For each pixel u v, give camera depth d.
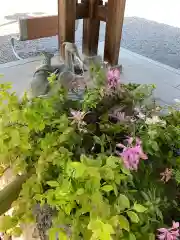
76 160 0.51
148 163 0.56
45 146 0.53
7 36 2.60
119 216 0.43
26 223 0.55
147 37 2.91
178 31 3.10
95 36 2.16
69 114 0.61
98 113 0.61
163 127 0.60
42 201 0.47
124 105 0.63
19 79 1.88
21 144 0.54
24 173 0.58
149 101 0.67
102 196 0.43
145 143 0.55
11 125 0.54
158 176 0.56
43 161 0.51
